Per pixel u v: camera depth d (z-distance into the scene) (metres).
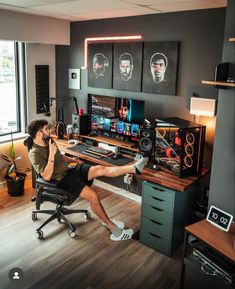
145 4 2.95
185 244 2.38
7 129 4.45
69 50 4.44
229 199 2.54
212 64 3.12
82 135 4.12
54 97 4.74
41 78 4.48
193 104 3.18
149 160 3.34
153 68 3.54
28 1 2.98
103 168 3.31
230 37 2.34
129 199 4.04
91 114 4.14
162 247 2.92
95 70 4.12
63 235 3.15
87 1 2.88
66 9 3.38
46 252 2.87
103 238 3.13
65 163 3.23
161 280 2.58
